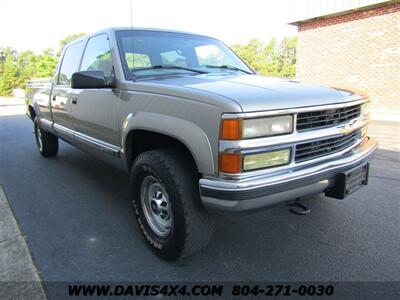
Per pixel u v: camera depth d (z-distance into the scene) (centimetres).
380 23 1091
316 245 293
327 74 1273
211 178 218
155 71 319
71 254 283
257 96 219
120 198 405
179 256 258
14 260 275
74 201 396
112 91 308
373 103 1149
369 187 428
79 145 416
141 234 297
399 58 1062
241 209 211
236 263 269
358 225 328
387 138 713
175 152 255
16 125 1048
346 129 258
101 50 353
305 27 1322
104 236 313
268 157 216
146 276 254
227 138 206
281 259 274
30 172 510
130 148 299
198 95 225
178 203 242
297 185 227
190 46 369
